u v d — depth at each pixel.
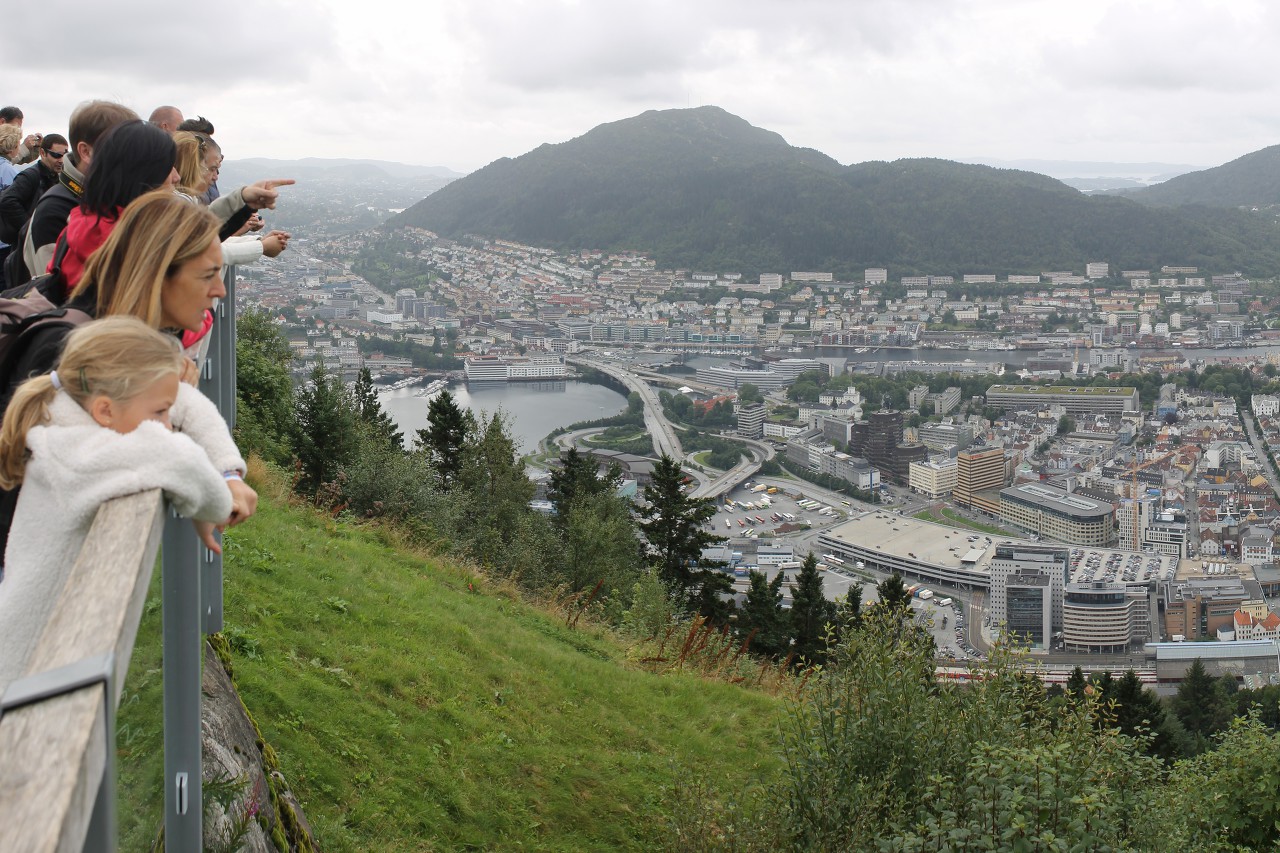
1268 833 9.69
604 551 28.20
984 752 6.57
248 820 4.18
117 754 1.81
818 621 30.31
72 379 2.01
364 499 21.81
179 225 2.57
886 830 6.94
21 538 1.97
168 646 2.64
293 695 7.43
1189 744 27.47
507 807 7.73
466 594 14.65
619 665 13.55
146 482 1.95
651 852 7.94
